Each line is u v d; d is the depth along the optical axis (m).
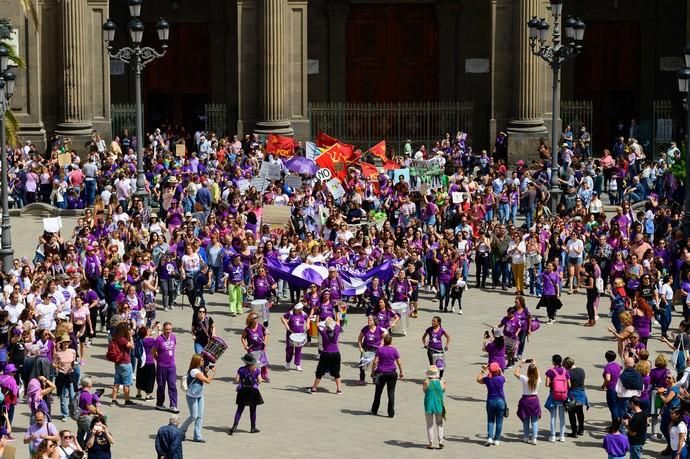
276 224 101.00
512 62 130.50
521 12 129.38
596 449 65.38
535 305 92.25
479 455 64.38
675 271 92.75
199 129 143.38
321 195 106.56
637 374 65.38
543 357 79.81
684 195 111.75
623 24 142.50
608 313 90.06
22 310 74.31
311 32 142.12
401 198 106.50
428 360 79.25
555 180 106.50
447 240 95.81
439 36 142.12
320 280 87.38
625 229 99.81
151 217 96.12
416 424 68.88
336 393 73.81
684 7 141.75
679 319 88.94
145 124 142.88
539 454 64.62
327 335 73.06
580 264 95.31
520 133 129.38
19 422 68.56
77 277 80.44
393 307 83.88
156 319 87.12
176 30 142.38
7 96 90.94
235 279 88.31
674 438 60.72
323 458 63.75
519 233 94.56
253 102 131.75
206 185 108.69
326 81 142.62
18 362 70.62
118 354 70.94
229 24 142.00
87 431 60.44
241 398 66.81
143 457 63.59
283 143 121.69
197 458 63.59
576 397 66.25
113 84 141.75
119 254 89.62
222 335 84.12
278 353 80.75
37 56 127.81
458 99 142.50
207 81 143.00
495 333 71.19
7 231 89.00
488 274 100.75
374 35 142.62
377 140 135.50
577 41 142.12
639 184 117.06
